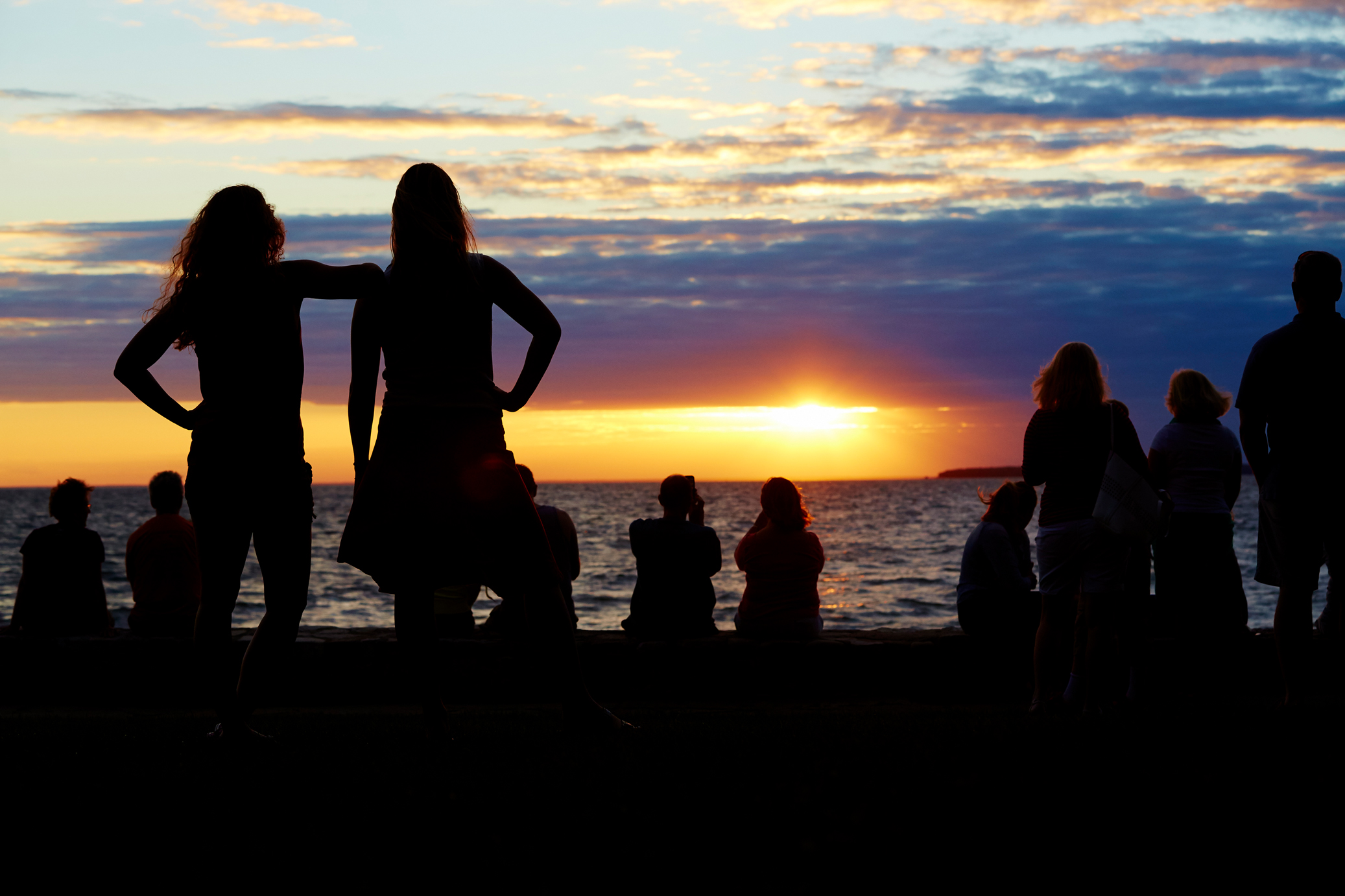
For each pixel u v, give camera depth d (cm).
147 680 743
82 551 784
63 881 249
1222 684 698
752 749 351
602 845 256
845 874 237
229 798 297
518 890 236
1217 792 286
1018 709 641
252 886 244
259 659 412
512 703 738
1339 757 324
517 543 388
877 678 739
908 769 311
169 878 249
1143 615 634
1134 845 252
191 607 778
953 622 2438
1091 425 566
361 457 401
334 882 244
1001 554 726
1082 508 562
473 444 381
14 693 746
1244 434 548
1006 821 265
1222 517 682
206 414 408
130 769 335
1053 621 580
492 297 394
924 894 230
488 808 282
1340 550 525
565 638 406
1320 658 689
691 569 770
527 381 402
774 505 767
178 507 801
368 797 295
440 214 387
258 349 409
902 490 19412
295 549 421
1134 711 520
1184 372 696
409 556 381
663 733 407
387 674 745
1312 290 529
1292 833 258
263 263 414
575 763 332
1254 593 2652
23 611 771
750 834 260
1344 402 521
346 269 406
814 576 768
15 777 325
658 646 746
